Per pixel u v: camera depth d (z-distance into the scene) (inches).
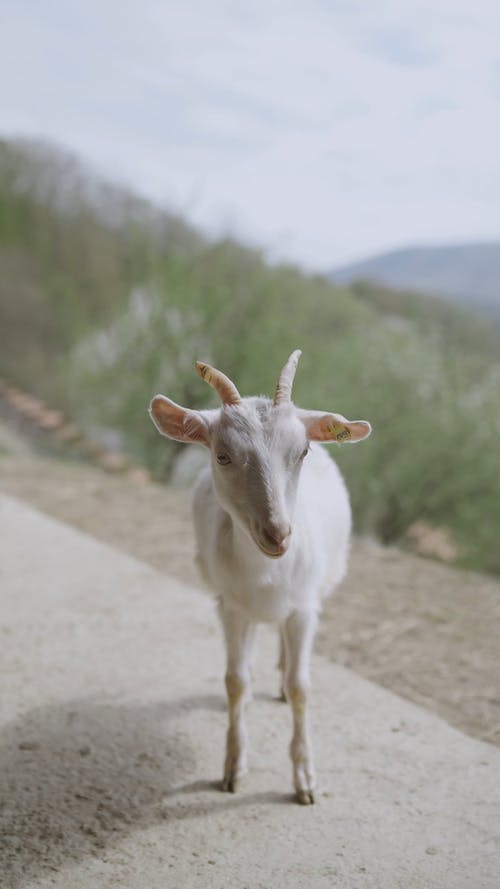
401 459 446.3
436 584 234.8
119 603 206.2
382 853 111.0
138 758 134.8
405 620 202.4
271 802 123.0
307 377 424.5
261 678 164.2
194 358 414.3
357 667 172.7
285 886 104.4
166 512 307.6
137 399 422.9
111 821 118.0
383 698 156.7
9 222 1098.1
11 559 241.1
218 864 108.7
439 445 437.7
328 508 134.5
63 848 111.8
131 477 381.4
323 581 138.3
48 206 1140.5
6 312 896.3
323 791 125.7
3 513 293.6
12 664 169.9
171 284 433.1
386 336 487.5
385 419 445.1
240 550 116.3
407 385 453.7
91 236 1085.1
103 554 247.4
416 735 142.8
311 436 116.9
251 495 105.8
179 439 115.8
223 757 135.6
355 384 454.9
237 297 428.8
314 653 178.9
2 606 203.6
